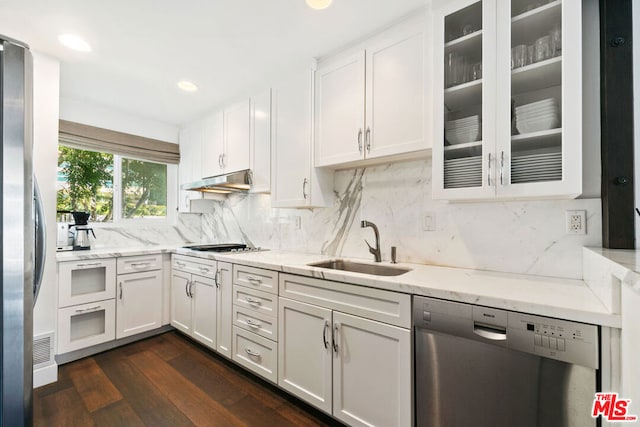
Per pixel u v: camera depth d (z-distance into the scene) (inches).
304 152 80.6
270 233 107.9
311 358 63.4
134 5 58.3
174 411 65.9
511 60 47.9
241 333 80.3
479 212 62.7
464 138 53.3
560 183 43.6
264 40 70.1
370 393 53.7
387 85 63.9
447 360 45.4
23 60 33.4
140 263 103.6
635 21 46.3
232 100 104.5
